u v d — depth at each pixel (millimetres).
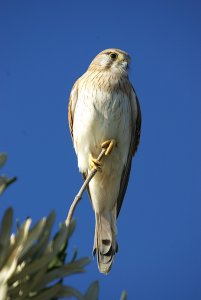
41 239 4078
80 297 3973
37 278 3984
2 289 3811
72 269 4094
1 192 4102
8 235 3963
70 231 4191
